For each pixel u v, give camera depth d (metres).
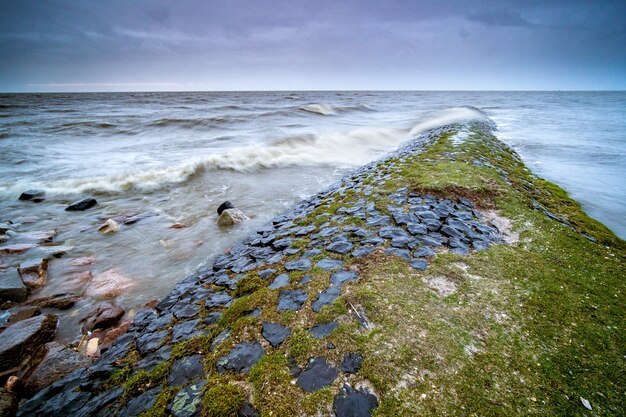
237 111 45.34
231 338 4.10
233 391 3.27
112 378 3.95
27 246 8.55
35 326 5.21
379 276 5.12
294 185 14.66
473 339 3.88
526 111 56.41
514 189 9.69
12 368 4.61
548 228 7.14
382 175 11.81
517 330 4.06
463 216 7.64
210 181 15.17
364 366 3.46
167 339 4.56
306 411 3.03
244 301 4.82
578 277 5.32
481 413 3.00
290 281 5.30
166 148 21.28
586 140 24.66
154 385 3.63
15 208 11.69
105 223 9.88
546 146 22.06
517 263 5.62
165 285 7.04
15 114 38.34
